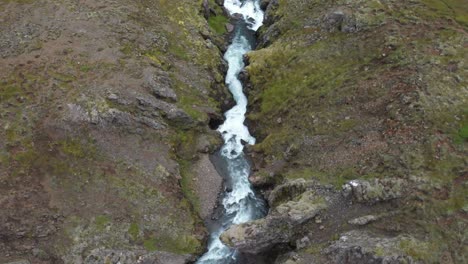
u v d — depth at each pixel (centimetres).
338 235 4334
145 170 5031
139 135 5256
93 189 4775
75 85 5462
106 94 5369
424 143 4747
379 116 5181
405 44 5800
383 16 6266
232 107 6197
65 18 6369
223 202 5109
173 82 5931
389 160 4712
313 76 5916
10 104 5162
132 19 6544
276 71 6206
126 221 4625
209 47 6606
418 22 6125
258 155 5503
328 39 6275
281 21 6862
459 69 5400
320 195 4631
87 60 5809
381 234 4212
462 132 4788
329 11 6525
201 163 5362
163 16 6825
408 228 4188
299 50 6303
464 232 4084
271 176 5175
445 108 5025
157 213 4756
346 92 5553
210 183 5209
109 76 5653
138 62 5928
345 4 6581
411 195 4375
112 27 6328
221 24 7356
